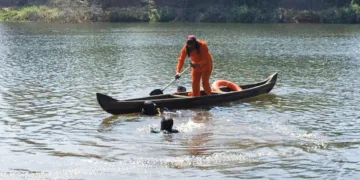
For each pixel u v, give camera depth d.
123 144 10.77
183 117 13.38
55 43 34.94
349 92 16.81
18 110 13.88
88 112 13.73
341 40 39.03
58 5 65.06
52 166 9.45
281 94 16.50
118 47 32.34
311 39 39.94
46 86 17.64
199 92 14.98
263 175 9.02
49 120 12.81
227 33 45.78
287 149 10.45
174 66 23.22
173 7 68.56
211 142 10.93
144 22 63.12
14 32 45.34
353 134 11.62
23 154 10.11
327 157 9.97
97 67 22.73
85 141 11.00
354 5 65.19
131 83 18.42
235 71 21.91
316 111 14.01
